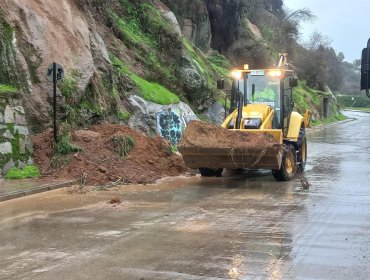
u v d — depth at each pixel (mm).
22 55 15086
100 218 9172
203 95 26203
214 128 13523
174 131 21234
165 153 15906
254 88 15016
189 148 13336
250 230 8227
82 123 16406
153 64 24344
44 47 15969
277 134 13453
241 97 14492
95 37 19578
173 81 24625
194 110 25641
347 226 8484
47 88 15445
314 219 9008
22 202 10648
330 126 50344
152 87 21906
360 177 14773
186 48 27188
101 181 13047
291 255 6867
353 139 32156
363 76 6871
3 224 8742
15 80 14586
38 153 13984
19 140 13484
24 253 7035
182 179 14102
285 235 7910
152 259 6711
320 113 56969
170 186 12875
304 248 7191
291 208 10023
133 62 23156
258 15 52344
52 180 12727
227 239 7684
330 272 6168
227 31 40781
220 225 8578
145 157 15188
